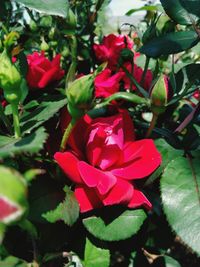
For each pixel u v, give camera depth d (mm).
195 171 217
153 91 197
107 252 232
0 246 219
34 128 209
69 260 252
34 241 222
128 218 207
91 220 208
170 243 337
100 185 190
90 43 338
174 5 234
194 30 240
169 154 228
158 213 302
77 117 185
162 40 234
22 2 185
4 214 106
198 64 253
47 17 354
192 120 261
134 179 219
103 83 240
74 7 346
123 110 225
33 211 198
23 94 219
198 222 199
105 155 206
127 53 259
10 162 212
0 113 209
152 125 215
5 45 180
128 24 334
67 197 205
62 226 227
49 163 222
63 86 275
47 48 314
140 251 314
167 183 212
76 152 213
